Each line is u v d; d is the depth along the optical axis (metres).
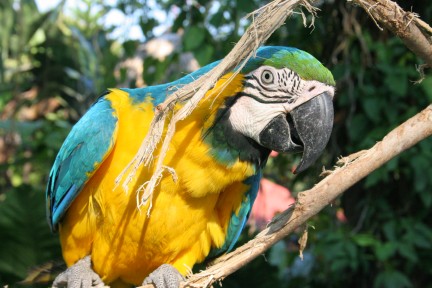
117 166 0.70
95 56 1.57
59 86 1.58
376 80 1.14
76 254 0.76
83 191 0.73
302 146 0.71
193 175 0.69
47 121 1.42
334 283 1.26
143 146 0.58
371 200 1.15
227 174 0.70
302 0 0.56
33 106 1.59
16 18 1.57
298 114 0.70
